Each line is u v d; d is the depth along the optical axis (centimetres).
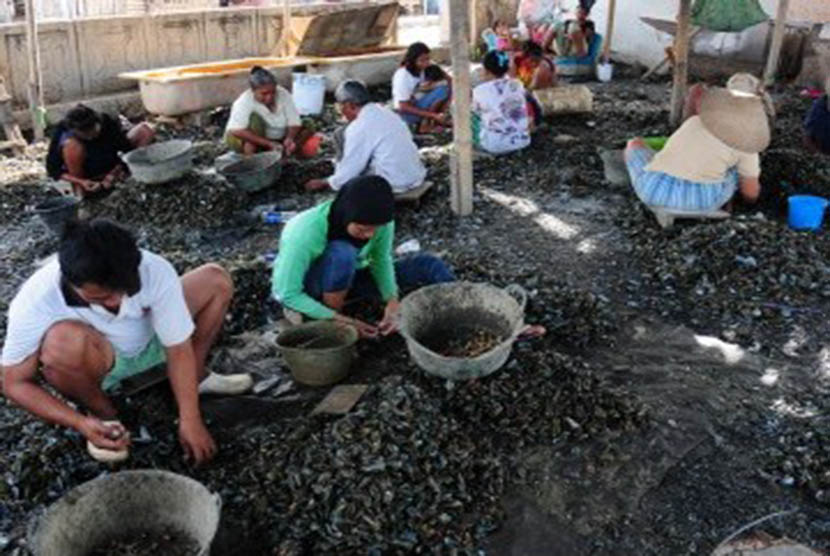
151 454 316
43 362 290
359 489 283
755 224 524
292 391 369
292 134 736
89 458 313
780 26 1081
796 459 321
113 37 973
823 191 606
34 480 305
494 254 542
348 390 351
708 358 402
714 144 533
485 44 1349
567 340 414
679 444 331
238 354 404
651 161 564
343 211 361
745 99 532
